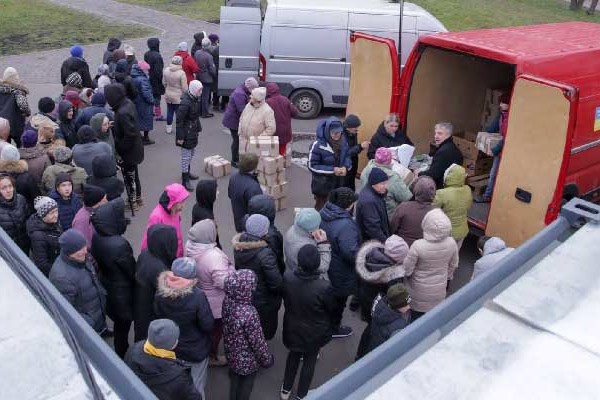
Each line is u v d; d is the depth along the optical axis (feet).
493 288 9.20
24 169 21.61
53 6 75.87
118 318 17.04
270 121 28.58
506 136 21.49
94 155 23.67
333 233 18.57
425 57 26.27
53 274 15.67
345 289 18.92
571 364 7.72
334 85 40.96
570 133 19.76
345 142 25.23
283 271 18.31
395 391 7.20
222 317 15.57
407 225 20.18
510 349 7.93
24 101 30.35
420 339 8.03
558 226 10.91
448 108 28.35
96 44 59.67
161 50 57.98
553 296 9.03
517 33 27.32
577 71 23.39
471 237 26.76
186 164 29.84
